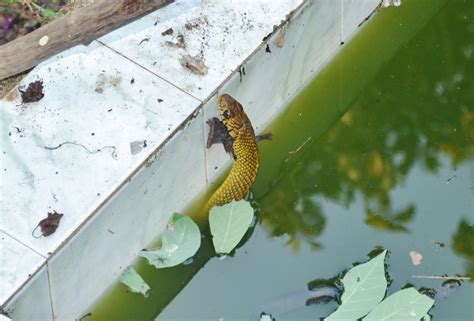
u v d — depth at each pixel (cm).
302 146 213
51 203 188
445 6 228
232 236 199
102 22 201
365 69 221
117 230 193
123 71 199
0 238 185
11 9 207
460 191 207
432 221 204
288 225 205
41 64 199
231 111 200
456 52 222
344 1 215
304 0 206
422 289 197
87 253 190
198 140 199
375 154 212
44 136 193
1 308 181
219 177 208
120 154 192
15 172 190
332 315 192
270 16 205
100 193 189
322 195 208
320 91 218
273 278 201
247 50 202
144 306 198
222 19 204
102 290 196
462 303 197
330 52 219
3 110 195
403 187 208
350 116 216
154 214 198
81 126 194
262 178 209
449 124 214
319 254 203
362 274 195
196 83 198
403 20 226
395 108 216
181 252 197
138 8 202
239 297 200
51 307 188
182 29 203
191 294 200
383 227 204
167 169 196
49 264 185
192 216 205
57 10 208
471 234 203
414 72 220
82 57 200
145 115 195
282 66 209
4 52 198
